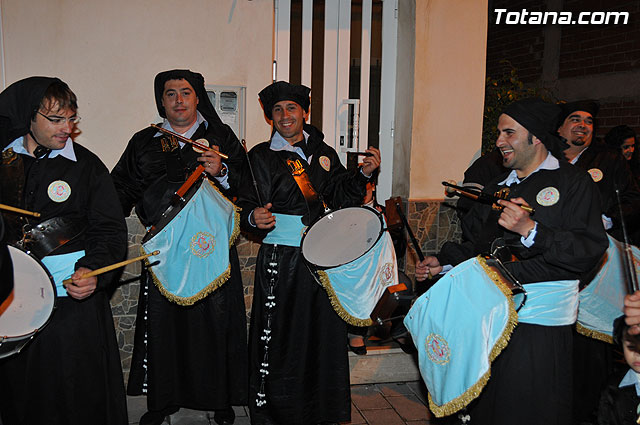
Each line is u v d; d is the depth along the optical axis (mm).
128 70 3844
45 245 2418
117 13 3783
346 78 4703
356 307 3172
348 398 3348
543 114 2355
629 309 2043
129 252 3879
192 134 3268
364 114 4762
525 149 2404
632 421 2146
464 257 2709
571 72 6824
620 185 3693
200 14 3926
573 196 2312
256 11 4027
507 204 2223
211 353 3344
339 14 4625
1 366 2420
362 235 3090
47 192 2428
